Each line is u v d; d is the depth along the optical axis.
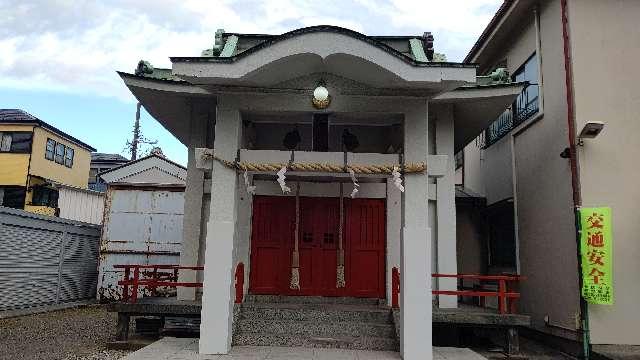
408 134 8.27
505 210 12.90
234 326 8.45
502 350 9.20
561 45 9.95
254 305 9.20
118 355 8.35
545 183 10.54
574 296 9.16
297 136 9.58
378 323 8.76
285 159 8.27
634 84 9.41
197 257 10.00
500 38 12.93
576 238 8.98
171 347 8.18
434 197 10.30
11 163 22.34
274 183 10.49
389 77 7.76
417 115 8.33
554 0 10.33
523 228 11.66
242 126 9.05
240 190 10.23
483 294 8.84
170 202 16.70
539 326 10.55
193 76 7.62
